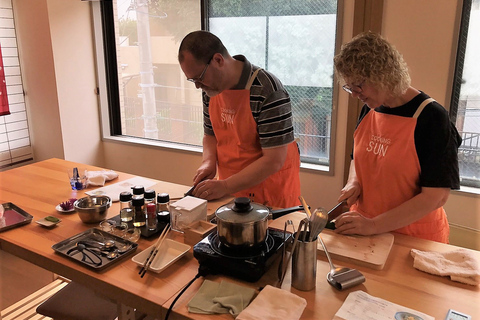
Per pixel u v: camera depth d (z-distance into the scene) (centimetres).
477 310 107
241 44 310
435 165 135
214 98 190
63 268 132
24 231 156
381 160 151
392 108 148
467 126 239
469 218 240
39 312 167
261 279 122
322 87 285
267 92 171
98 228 155
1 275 188
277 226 155
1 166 355
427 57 232
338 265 129
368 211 158
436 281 120
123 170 395
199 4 323
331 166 282
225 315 106
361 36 132
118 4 368
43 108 363
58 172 228
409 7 230
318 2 273
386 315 103
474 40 225
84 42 367
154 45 359
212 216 163
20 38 353
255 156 187
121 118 400
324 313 106
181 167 358
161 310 110
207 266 124
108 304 170
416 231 154
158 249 136
